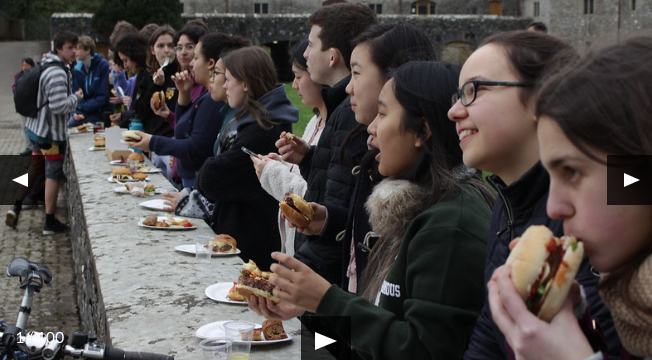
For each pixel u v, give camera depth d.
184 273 3.28
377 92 2.73
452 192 2.04
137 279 3.20
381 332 1.89
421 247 1.92
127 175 6.07
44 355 2.28
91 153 7.85
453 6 46.22
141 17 27.92
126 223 4.43
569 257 1.14
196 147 5.25
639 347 1.14
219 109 5.26
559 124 1.12
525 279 1.16
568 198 1.16
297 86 3.86
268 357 2.34
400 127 2.18
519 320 1.14
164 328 2.58
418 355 1.83
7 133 19.25
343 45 3.49
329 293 1.97
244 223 4.32
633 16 36.75
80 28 32.09
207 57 5.25
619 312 1.13
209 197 4.34
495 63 1.73
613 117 1.08
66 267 8.12
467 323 1.83
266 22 38.94
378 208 2.15
